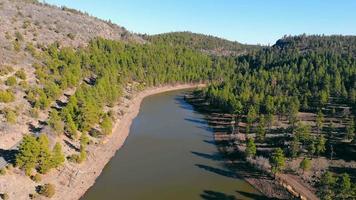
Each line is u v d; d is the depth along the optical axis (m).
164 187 86.31
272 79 196.25
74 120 105.88
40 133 91.62
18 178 73.75
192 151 111.69
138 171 94.56
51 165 80.06
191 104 185.50
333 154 102.44
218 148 115.69
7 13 198.50
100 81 148.75
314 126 129.00
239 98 157.00
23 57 142.12
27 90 114.88
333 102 164.12
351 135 109.50
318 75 195.88
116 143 113.12
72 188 80.19
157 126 138.00
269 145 110.62
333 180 77.88
